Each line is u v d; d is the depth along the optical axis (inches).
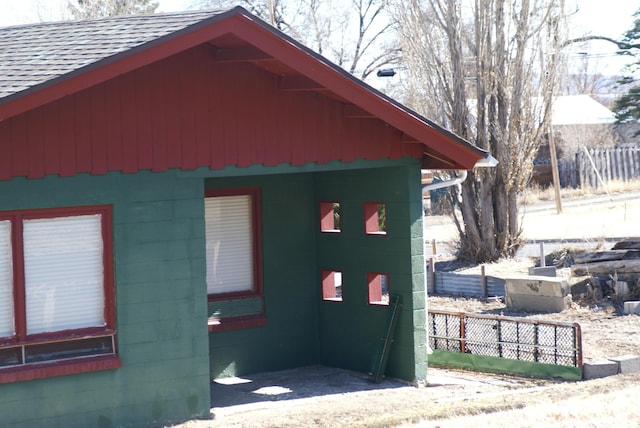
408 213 542.0
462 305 829.8
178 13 503.2
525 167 1019.3
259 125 486.9
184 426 450.0
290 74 487.2
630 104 1914.4
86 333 442.9
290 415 469.4
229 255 584.7
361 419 452.8
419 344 544.1
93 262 447.5
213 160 470.9
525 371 565.0
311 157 504.4
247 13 436.5
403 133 534.9
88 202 439.5
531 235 1179.9
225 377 578.9
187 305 462.9
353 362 586.9
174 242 460.1
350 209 582.6
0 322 428.5
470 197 1024.9
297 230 605.6
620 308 753.6
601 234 1103.0
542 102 1029.2
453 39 1016.2
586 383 519.5
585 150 1670.8
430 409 465.7
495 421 416.2
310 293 610.2
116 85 444.5
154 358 455.2
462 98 1019.9
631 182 1748.3
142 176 452.4
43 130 427.8
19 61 449.7
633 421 401.4
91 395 440.8
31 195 426.6
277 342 597.9
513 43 1015.6
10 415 423.5
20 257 428.5
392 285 556.4
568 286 771.4
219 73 474.0
